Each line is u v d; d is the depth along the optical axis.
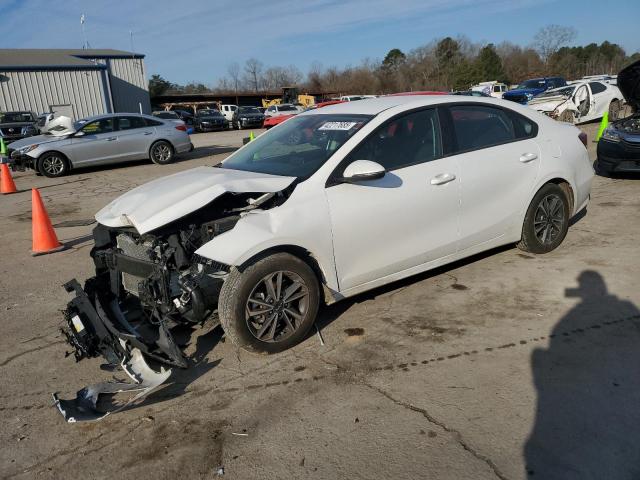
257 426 2.97
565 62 72.38
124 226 3.76
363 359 3.60
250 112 34.44
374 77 75.44
